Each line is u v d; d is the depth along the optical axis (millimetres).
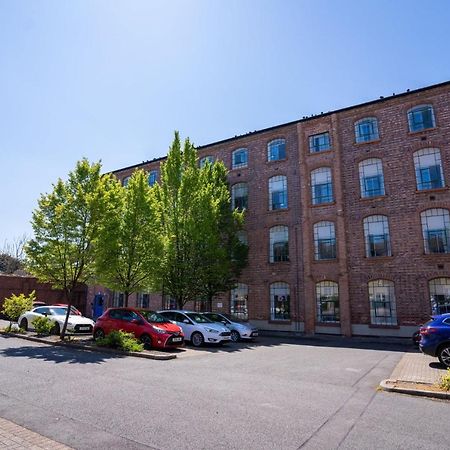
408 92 21797
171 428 5203
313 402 6734
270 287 24391
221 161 26516
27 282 30109
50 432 4988
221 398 6832
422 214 20406
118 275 17625
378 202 21641
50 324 16609
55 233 15094
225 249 21906
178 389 7453
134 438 4824
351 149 23125
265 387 7875
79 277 16016
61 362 10227
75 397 6668
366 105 23094
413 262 20000
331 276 22172
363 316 20828
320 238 23219
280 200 25328
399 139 21703
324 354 13734
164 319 14938
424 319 19234
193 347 15086
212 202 21094
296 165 25000
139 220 17922
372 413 6141
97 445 4582
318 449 4590
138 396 6820
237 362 11352
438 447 4703
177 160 21938
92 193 15406
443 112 20688
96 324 15070
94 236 15266
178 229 20609
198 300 24703
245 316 24781
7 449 4391
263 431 5156
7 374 8477
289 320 23078
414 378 8797
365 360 12211
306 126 25094
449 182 19875
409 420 5789
